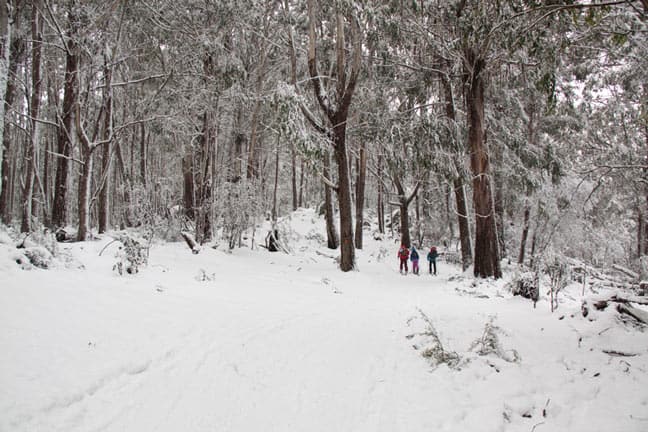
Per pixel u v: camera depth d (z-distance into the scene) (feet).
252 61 64.49
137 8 49.73
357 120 59.47
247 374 14.20
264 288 31.37
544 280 36.58
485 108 54.95
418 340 19.88
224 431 10.60
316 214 115.75
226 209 50.42
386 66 53.47
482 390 13.89
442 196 84.79
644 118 35.76
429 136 46.32
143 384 12.35
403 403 13.15
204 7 52.26
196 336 16.93
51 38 48.32
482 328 21.61
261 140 76.64
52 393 10.68
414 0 43.21
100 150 81.25
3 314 14.84
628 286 49.98
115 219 84.64
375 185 111.14
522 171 55.72
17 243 25.48
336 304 28.32
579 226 63.72
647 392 12.84
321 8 50.16
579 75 49.93
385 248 81.97
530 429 11.43
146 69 64.13
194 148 60.59
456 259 72.79
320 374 15.07
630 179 34.86
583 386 13.91
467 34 42.04
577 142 57.98
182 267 36.17
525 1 28.55
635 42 33.86
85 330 15.23
